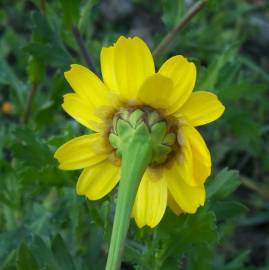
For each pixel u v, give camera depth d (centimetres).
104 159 19
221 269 33
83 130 30
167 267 21
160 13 56
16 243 28
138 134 18
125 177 18
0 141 34
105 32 54
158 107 18
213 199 22
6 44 48
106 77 18
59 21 30
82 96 19
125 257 21
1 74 34
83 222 30
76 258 31
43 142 25
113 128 18
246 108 45
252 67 46
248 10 52
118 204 17
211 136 44
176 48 34
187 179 17
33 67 32
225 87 29
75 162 19
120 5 56
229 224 36
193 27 32
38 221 30
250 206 44
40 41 30
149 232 21
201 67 29
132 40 18
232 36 51
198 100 18
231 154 46
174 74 18
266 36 55
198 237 20
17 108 35
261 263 42
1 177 30
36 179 24
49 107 31
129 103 18
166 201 18
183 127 18
